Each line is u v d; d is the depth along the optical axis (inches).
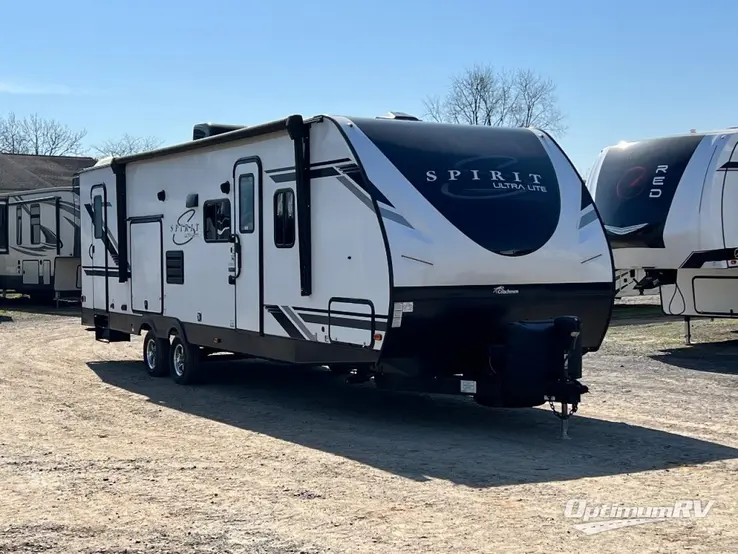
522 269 314.8
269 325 357.4
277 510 223.5
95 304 514.3
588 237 333.1
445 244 301.1
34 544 199.8
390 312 292.2
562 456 280.4
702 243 511.2
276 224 350.0
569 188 336.5
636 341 593.3
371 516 217.8
